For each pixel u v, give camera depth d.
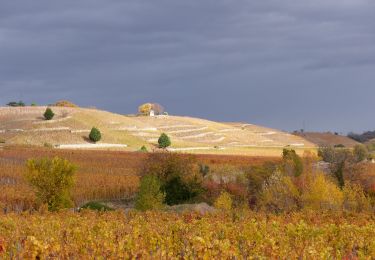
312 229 18.28
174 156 43.66
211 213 27.03
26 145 103.69
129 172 63.25
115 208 40.59
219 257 13.01
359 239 17.17
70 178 35.69
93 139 126.31
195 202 41.44
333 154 55.38
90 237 15.35
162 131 170.25
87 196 46.16
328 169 54.03
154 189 35.12
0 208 32.97
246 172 50.25
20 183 50.06
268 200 40.66
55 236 15.98
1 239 14.44
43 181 34.97
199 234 16.70
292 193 41.00
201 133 175.62
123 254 13.17
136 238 15.72
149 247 14.52
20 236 15.83
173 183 42.12
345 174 52.06
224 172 61.06
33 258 12.74
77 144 119.56
